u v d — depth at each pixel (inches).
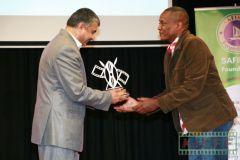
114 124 177.5
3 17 161.5
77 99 109.0
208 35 168.1
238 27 168.6
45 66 111.8
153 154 179.8
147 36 166.9
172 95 114.1
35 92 172.7
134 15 166.6
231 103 118.5
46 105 109.7
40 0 163.0
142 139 179.3
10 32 161.6
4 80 171.9
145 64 177.9
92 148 176.7
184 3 173.9
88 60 174.7
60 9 163.6
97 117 177.2
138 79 177.5
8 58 172.2
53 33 163.0
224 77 167.8
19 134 172.6
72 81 107.5
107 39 165.8
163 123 179.5
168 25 122.3
